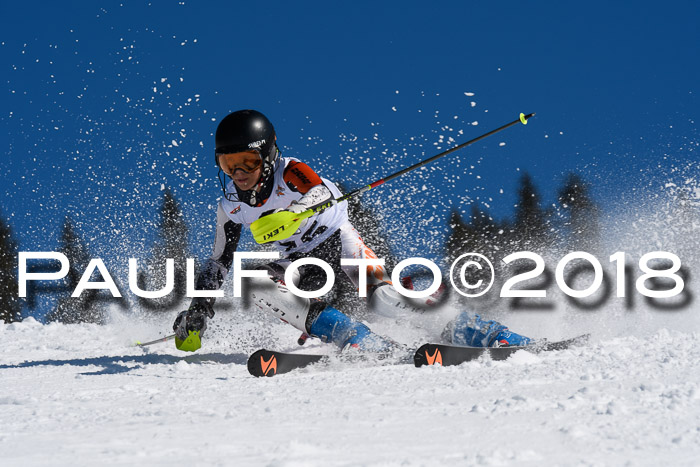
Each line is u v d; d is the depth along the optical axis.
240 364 8.42
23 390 6.23
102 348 10.89
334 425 4.05
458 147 8.16
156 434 3.86
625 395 4.57
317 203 7.57
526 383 5.40
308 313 7.96
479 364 6.76
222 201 8.35
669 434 3.49
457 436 3.63
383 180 8.02
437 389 5.33
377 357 7.43
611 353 6.73
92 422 4.39
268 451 3.37
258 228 7.42
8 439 3.88
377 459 3.18
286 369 7.07
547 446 3.35
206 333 10.76
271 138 7.79
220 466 3.09
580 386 5.08
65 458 3.33
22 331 14.87
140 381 6.78
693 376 5.23
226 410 4.72
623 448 3.26
